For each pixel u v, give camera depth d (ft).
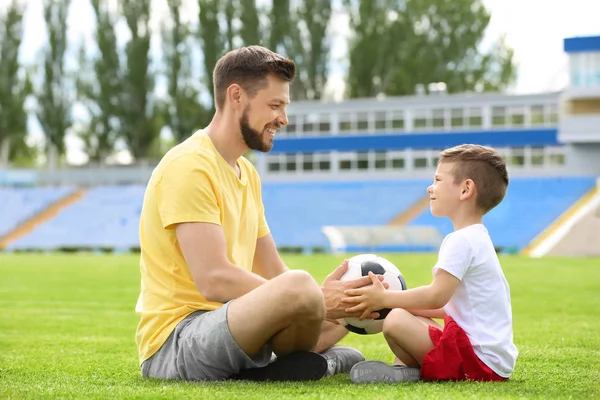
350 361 17.71
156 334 16.19
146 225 16.33
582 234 116.16
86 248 142.20
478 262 15.62
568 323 33.81
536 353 22.63
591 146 138.72
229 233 16.26
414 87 180.04
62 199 158.92
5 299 49.44
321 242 136.77
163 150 218.18
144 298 16.51
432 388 14.35
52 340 28.30
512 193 135.13
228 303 15.14
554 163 140.77
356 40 170.40
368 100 149.89
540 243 122.62
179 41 173.37
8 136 186.39
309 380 15.74
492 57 195.93
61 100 180.75
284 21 167.02
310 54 168.25
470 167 15.99
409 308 15.90
